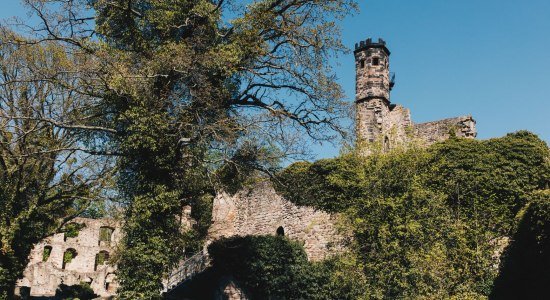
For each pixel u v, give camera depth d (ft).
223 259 85.76
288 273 77.20
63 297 102.17
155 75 53.11
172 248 55.42
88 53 55.36
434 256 50.78
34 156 65.31
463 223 59.06
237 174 62.13
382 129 101.55
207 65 53.93
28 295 93.45
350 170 64.39
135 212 53.57
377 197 56.44
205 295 87.97
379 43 106.42
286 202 95.20
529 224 55.83
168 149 54.54
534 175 63.67
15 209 68.08
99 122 60.08
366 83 104.94
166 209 54.80
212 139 56.85
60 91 63.31
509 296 55.98
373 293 53.72
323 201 80.94
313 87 59.06
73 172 67.72
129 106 53.16
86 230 141.79
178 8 55.42
